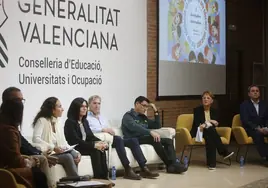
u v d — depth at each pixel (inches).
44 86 282.0
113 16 327.3
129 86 342.0
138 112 301.4
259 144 322.3
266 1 502.9
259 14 498.9
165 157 291.1
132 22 343.9
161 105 373.4
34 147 218.7
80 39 303.4
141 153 277.0
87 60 308.5
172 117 384.5
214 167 307.4
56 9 288.5
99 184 170.6
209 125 309.6
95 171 252.2
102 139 267.3
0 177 168.7
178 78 387.9
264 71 498.3
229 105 454.3
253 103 340.5
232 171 302.2
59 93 291.0
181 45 390.3
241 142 328.5
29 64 273.7
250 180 273.4
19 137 183.0
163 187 250.8
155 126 304.2
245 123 331.6
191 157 355.6
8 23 262.7
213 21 426.9
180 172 289.3
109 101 325.4
